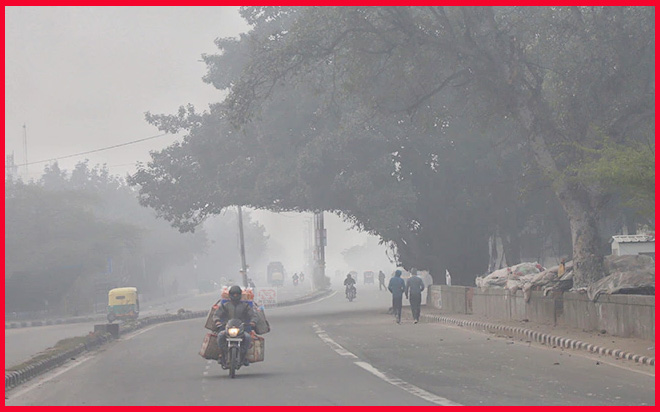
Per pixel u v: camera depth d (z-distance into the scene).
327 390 16.50
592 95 31.69
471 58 33.03
